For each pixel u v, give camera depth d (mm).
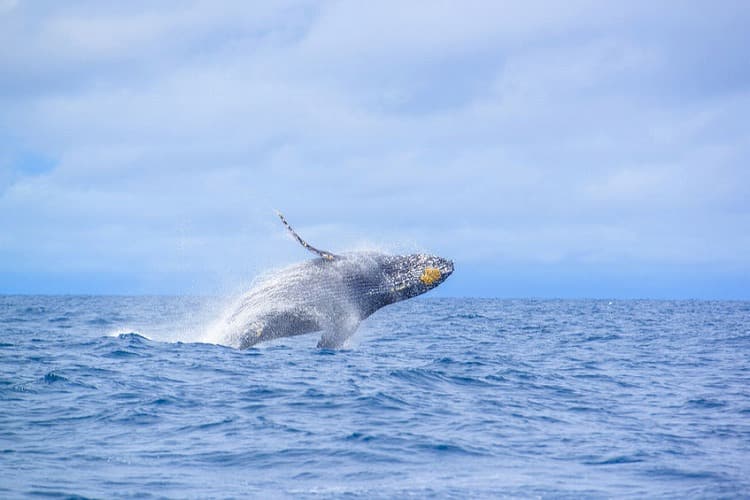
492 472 28656
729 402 45469
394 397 41625
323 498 25078
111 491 24953
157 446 30719
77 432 32625
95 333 86812
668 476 28656
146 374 46281
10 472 26500
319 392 42031
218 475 27250
